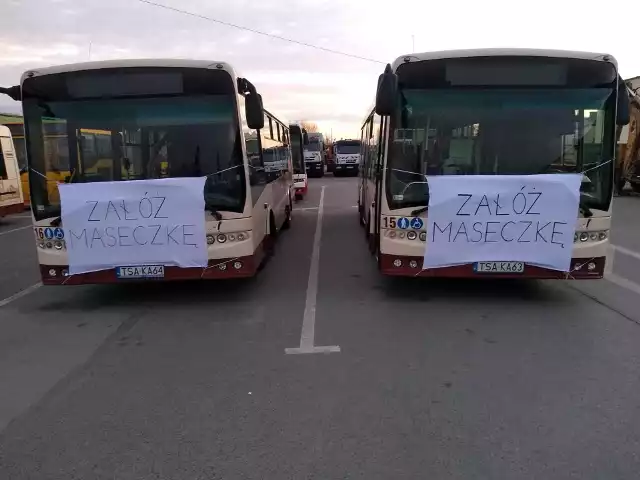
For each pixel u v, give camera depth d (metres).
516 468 3.12
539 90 5.93
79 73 6.07
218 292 7.17
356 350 5.01
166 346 5.24
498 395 4.05
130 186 6.11
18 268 9.19
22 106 6.14
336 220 14.40
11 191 15.80
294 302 6.63
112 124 6.15
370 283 7.48
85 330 5.79
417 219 6.13
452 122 6.02
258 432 3.58
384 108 5.80
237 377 4.46
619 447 3.32
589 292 6.93
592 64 5.87
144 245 6.20
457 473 3.08
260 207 7.63
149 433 3.60
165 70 6.09
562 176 5.91
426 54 5.97
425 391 4.13
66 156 6.20
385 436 3.49
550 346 5.05
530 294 6.82
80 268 6.23
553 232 5.99
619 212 15.45
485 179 5.96
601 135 5.94
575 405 3.87
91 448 3.44
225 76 6.14
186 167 6.19
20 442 3.53
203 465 3.21
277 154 10.93
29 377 4.57
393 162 6.12
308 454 3.30
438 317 5.95
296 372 4.54
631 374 4.41
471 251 6.09
